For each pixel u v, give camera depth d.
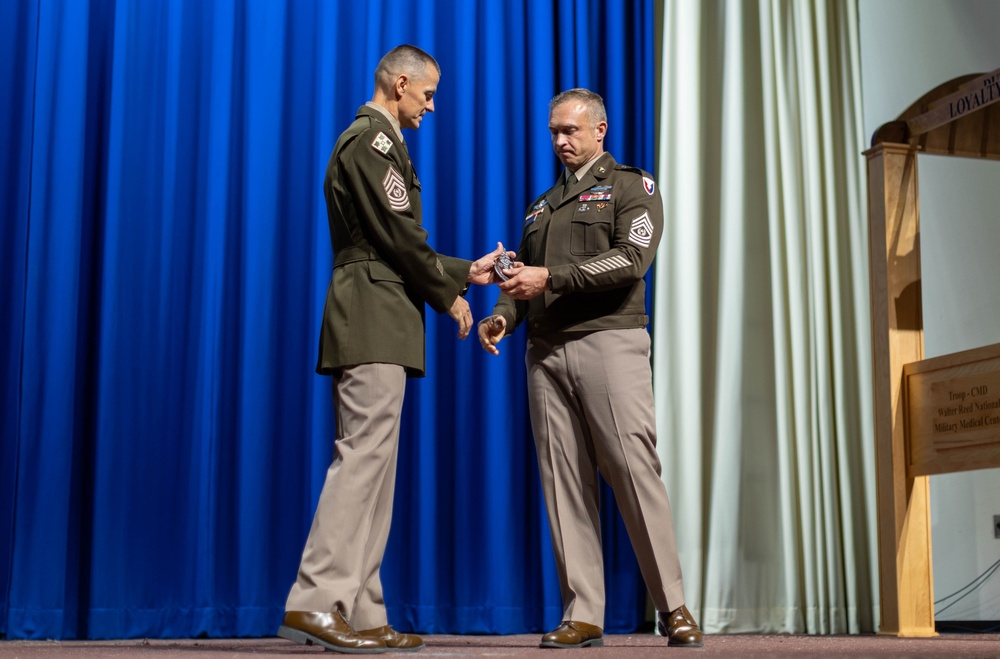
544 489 2.28
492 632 3.06
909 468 2.69
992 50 3.85
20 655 1.88
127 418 2.90
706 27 3.54
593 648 2.05
